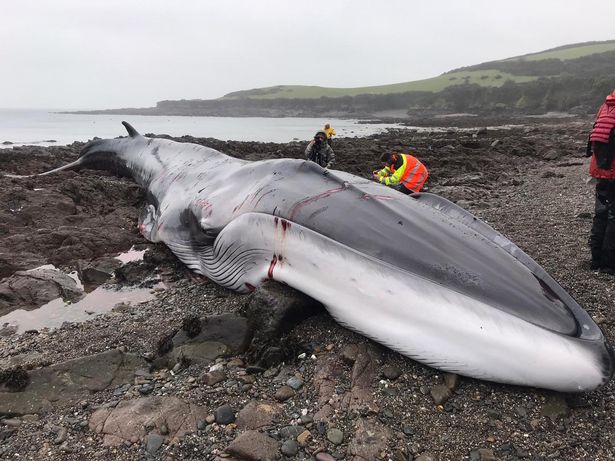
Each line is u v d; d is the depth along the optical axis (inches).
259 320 171.3
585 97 3029.0
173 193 301.9
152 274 250.5
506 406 135.1
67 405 142.6
